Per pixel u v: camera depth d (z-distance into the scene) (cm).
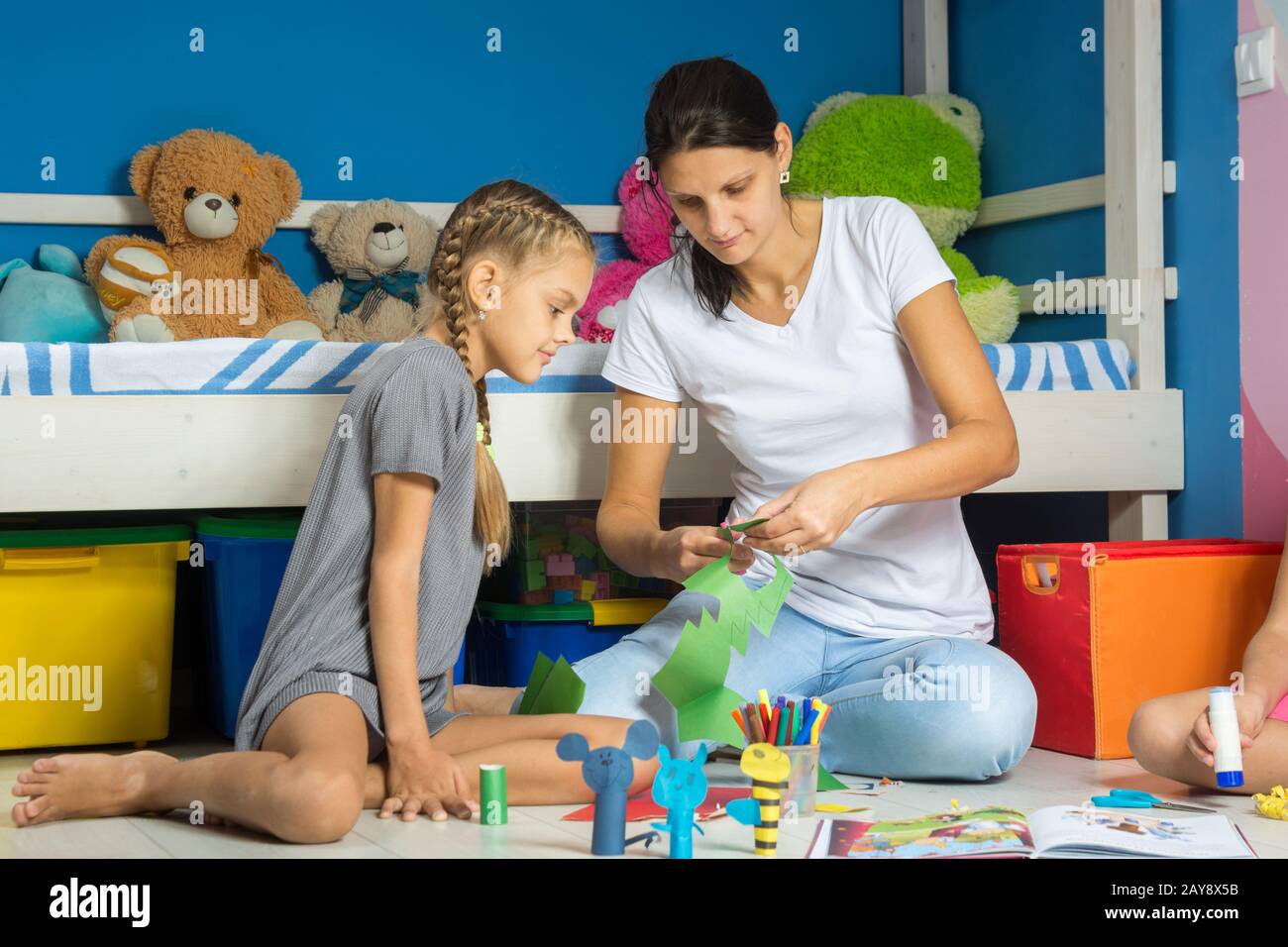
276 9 224
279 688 128
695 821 123
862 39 254
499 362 142
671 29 244
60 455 161
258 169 213
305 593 131
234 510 209
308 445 170
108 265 202
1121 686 161
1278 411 184
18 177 212
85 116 215
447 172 234
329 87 227
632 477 164
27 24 212
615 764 110
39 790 123
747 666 153
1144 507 202
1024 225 230
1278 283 184
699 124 137
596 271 228
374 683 130
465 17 234
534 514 193
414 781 125
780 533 130
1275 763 133
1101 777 150
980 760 142
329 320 219
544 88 238
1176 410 201
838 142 232
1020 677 144
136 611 175
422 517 129
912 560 153
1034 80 227
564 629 192
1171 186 202
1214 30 194
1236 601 165
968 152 235
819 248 153
